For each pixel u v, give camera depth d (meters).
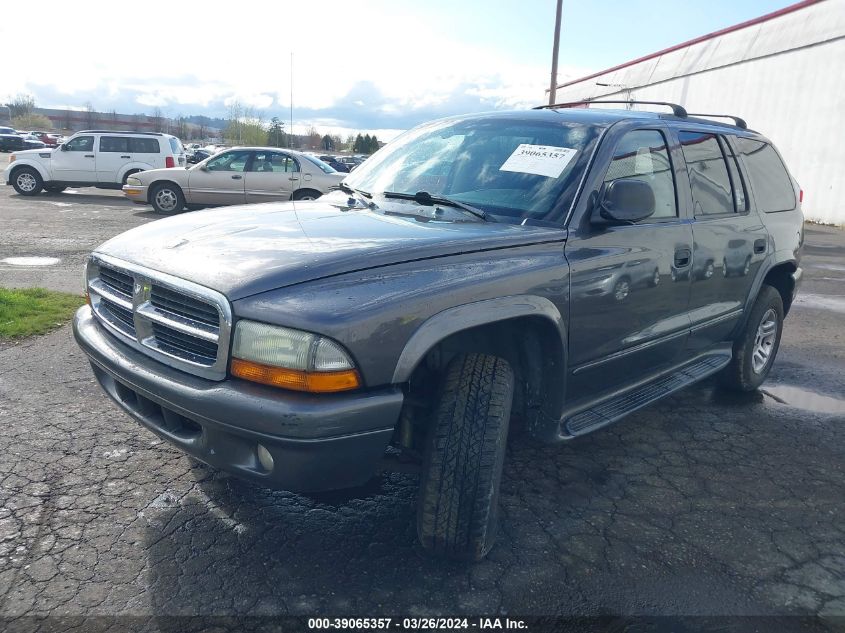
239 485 3.24
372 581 2.59
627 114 3.80
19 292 6.62
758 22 20.80
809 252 12.84
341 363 2.25
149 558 2.67
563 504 3.23
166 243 2.83
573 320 3.01
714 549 2.90
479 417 2.53
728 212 4.22
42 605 2.38
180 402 2.42
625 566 2.75
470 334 2.89
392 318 2.34
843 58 17.62
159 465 3.40
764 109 20.41
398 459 2.71
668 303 3.64
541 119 3.72
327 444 2.25
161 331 2.63
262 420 2.24
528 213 3.17
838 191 17.95
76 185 17.61
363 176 4.06
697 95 23.61
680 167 3.85
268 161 14.57
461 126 3.98
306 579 2.58
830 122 18.11
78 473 3.29
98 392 4.29
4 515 2.91
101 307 3.08
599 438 4.02
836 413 4.57
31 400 4.12
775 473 3.65
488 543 2.63
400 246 2.60
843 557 2.88
